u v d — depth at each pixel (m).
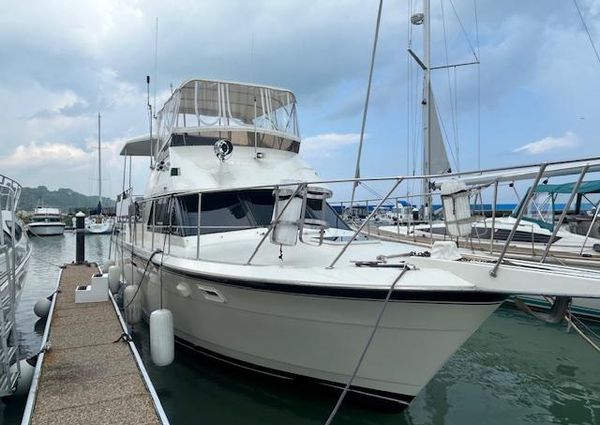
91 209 45.91
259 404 4.63
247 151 6.71
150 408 3.65
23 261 7.37
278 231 4.18
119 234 10.13
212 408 4.57
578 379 5.75
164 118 7.75
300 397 4.53
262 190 6.04
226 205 5.89
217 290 4.49
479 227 10.08
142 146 9.76
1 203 4.58
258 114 8.03
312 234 5.43
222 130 6.64
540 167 3.23
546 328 8.06
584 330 7.94
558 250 9.43
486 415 4.73
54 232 37.16
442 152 12.72
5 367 4.27
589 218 11.26
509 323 8.38
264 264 4.42
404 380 3.88
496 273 3.35
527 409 4.89
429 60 12.88
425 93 12.86
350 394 4.19
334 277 3.75
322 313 3.89
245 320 4.48
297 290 3.83
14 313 4.65
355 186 5.69
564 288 3.05
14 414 4.46
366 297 3.59
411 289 3.42
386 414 4.16
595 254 8.86
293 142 7.20
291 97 7.59
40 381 4.15
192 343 5.45
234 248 5.15
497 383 5.61
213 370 5.31
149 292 6.70
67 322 6.07
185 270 4.72
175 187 5.98
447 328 3.56
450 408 4.88
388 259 4.21
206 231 5.70
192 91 7.06
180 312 5.43
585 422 4.61
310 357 4.20
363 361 3.93
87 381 4.15
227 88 7.18
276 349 4.38
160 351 4.72
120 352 4.93
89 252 25.89
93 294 7.34
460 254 4.00
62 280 10.09
